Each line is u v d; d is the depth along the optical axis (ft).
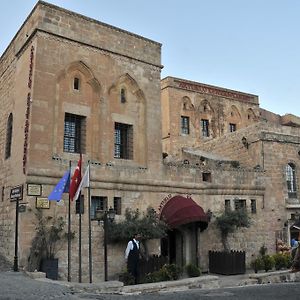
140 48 78.59
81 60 70.28
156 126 78.38
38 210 61.16
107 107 72.54
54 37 67.56
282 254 81.56
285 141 95.50
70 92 69.26
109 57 74.08
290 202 93.45
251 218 87.15
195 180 81.66
